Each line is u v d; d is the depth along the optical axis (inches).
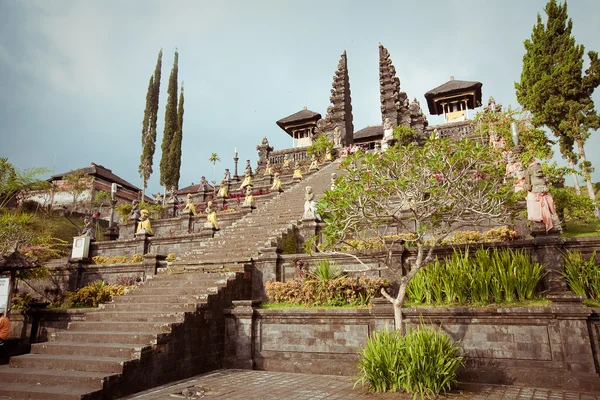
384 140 1405.0
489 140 799.7
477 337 353.1
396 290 452.1
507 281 370.9
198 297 451.8
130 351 354.9
